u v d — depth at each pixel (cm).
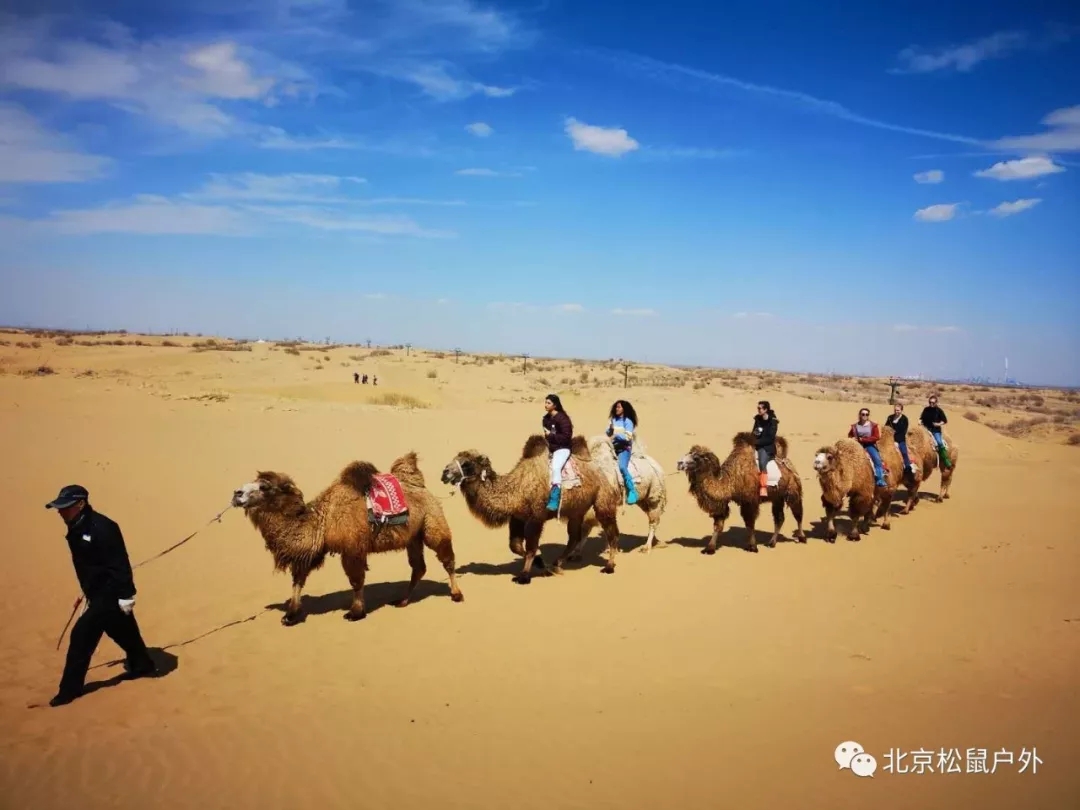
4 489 1561
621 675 754
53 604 1030
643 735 619
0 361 5369
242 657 827
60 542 1302
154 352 6869
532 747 602
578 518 1189
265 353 7331
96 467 1797
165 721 670
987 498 2023
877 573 1191
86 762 595
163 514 1520
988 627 908
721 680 737
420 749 604
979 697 691
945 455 1936
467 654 821
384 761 586
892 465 1580
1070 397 9775
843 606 997
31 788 555
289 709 689
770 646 836
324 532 906
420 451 2331
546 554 1343
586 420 3412
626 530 1579
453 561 1021
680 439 2958
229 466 1931
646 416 3588
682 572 1188
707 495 1299
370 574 1201
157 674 784
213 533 1432
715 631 889
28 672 802
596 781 546
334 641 870
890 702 680
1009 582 1133
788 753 583
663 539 1488
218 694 729
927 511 1820
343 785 551
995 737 606
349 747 610
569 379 7456
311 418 2730
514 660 801
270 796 538
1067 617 951
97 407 2612
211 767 583
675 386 6450
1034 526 1625
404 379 5809
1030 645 841
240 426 2469
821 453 1422
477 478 1062
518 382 6538
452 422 2903
